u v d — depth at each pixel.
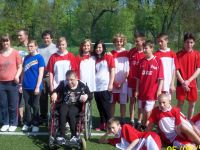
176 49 30.72
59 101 5.99
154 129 6.59
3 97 6.61
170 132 5.52
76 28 50.03
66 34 46.88
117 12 49.88
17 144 5.95
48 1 46.91
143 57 6.55
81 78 6.46
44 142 6.07
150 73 6.23
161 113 5.56
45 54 7.06
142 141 5.04
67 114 5.74
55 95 5.86
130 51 6.96
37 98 6.66
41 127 6.98
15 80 6.48
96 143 5.94
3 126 6.74
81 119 5.76
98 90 6.52
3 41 6.39
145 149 5.02
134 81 6.86
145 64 6.30
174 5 39.28
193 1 38.91
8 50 6.50
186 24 38.38
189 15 38.78
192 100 6.73
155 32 44.88
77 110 5.82
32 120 6.82
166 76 6.50
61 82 6.09
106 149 5.64
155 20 43.53
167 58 6.53
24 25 43.16
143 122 6.45
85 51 6.52
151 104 6.28
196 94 6.73
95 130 6.77
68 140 5.58
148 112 6.29
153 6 43.38
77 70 6.50
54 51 7.06
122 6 49.16
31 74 6.55
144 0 45.41
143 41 6.71
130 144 5.05
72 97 5.89
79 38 48.50
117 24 50.03
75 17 50.12
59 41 6.48
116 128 5.27
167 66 6.51
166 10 40.16
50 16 46.34
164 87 6.48
